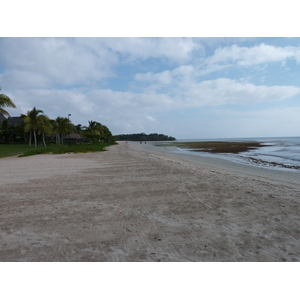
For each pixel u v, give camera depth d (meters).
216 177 7.81
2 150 31.50
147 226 3.65
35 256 2.76
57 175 8.49
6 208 4.55
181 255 2.78
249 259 2.69
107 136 85.38
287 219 3.88
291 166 12.86
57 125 53.06
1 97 22.44
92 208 4.56
